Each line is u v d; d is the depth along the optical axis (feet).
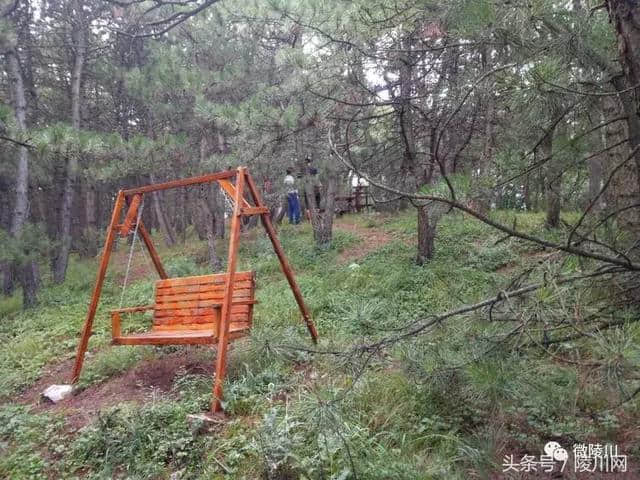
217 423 13.28
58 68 55.42
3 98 51.85
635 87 8.02
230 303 15.44
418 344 10.94
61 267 44.24
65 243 44.14
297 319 21.72
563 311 8.18
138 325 25.26
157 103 38.22
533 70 8.43
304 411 10.16
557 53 9.25
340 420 9.82
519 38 9.95
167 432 13.15
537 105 8.79
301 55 22.17
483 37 10.45
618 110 9.83
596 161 11.87
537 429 11.41
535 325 9.32
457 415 12.04
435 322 10.61
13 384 20.35
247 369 15.56
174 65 37.27
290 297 24.66
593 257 8.58
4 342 27.66
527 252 13.98
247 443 11.99
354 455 10.64
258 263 35.70
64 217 44.78
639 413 11.30
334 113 24.08
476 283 22.41
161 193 60.54
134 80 38.91
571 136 10.38
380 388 13.29
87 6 51.83
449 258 27.48
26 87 52.16
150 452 12.68
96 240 58.08
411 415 12.26
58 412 16.29
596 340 7.70
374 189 14.34
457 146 23.02
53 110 54.08
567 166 9.91
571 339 9.26
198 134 37.22
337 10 18.38
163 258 47.29
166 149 31.30
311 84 22.11
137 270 44.21
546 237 11.18
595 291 9.02
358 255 34.12
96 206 74.49
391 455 10.73
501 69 9.04
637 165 9.21
